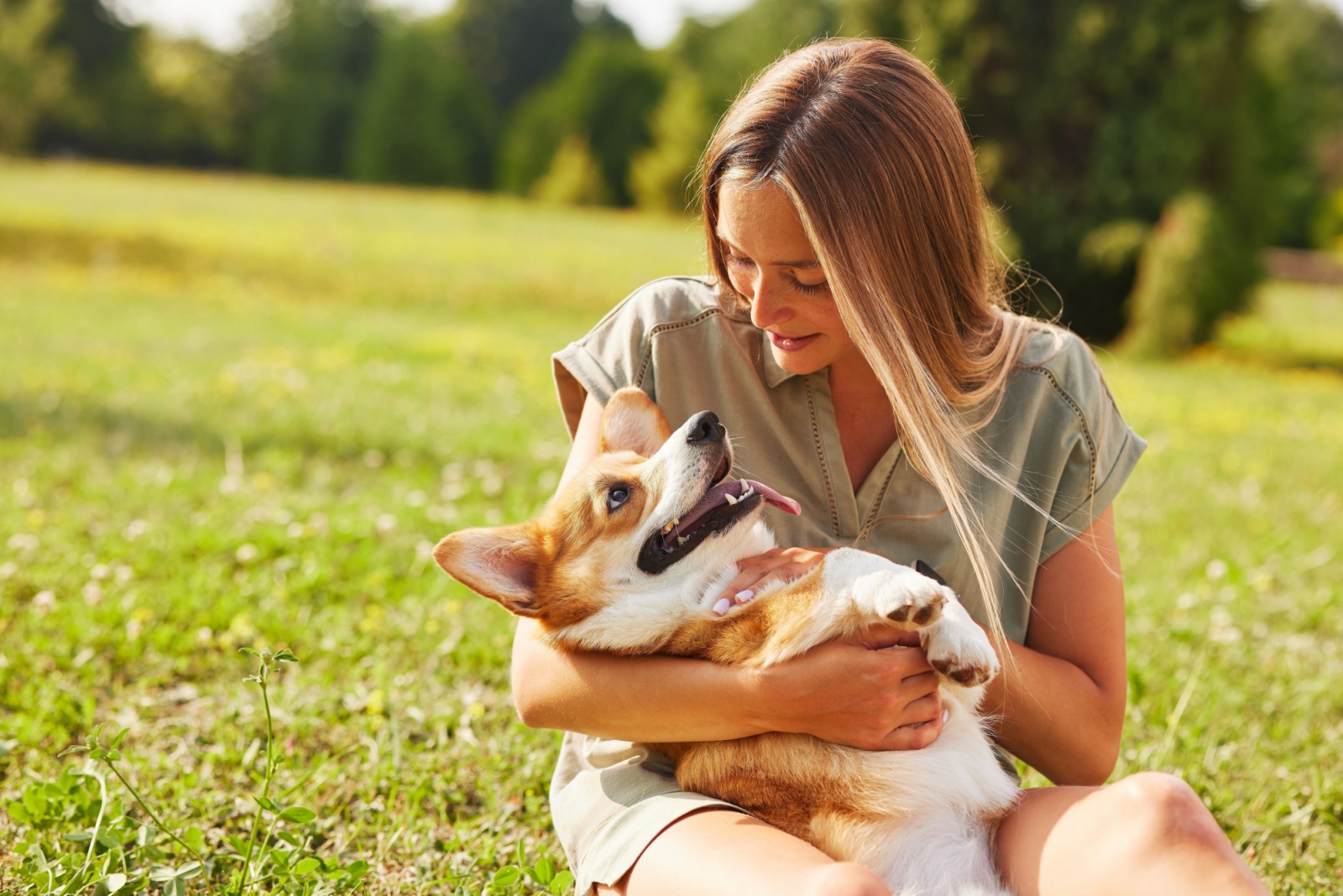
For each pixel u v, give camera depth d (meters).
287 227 22.06
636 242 24.50
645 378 2.52
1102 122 15.77
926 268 2.08
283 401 7.45
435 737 3.11
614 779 2.22
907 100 2.06
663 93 46.38
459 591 4.18
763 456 2.44
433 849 2.60
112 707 3.21
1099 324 16.53
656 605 2.30
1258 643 4.19
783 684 1.98
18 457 5.73
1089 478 2.34
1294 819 2.82
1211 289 15.28
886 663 1.97
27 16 47.84
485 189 48.62
